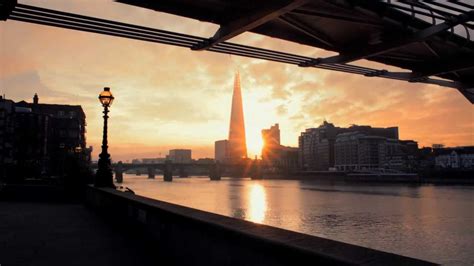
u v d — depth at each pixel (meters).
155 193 164.50
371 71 16.66
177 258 5.37
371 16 11.67
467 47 15.28
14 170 34.50
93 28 10.22
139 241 7.88
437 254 53.94
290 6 9.55
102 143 14.58
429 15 12.49
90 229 9.62
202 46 11.92
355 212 99.38
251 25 10.44
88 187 16.33
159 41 11.33
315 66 14.57
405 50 15.53
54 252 6.93
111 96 14.51
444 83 18.48
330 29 12.80
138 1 10.04
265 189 197.88
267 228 3.76
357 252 2.68
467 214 93.62
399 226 77.94
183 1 10.21
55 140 120.44
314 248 2.83
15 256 6.63
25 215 12.62
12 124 97.81
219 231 3.96
